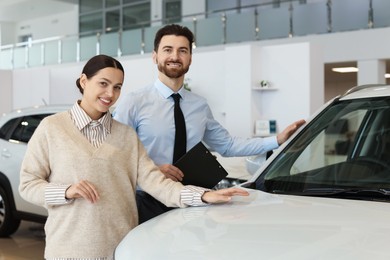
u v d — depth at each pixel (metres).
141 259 1.43
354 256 1.24
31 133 4.82
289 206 1.76
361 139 2.37
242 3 13.91
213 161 2.25
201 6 14.80
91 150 1.93
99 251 1.91
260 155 2.74
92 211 1.90
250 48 7.79
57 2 17.92
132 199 2.02
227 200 1.85
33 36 20.73
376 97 2.35
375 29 9.20
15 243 5.00
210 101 8.53
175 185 1.98
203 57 8.59
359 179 2.05
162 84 2.38
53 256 1.92
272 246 1.35
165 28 2.34
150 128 2.36
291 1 10.36
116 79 1.94
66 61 13.61
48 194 1.84
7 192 4.93
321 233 1.42
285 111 7.80
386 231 1.41
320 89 7.98
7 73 11.98
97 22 17.50
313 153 2.28
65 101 10.91
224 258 1.31
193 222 1.66
